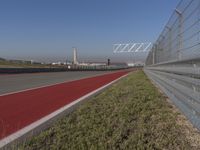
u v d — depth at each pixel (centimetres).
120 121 760
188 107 750
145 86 1875
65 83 2408
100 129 659
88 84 2305
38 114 868
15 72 4672
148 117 829
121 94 1419
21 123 739
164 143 573
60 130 659
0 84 2172
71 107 1003
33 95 1407
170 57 1244
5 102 1140
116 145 554
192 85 691
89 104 1070
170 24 1251
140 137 610
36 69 5475
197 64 648
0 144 547
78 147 537
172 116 835
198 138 624
